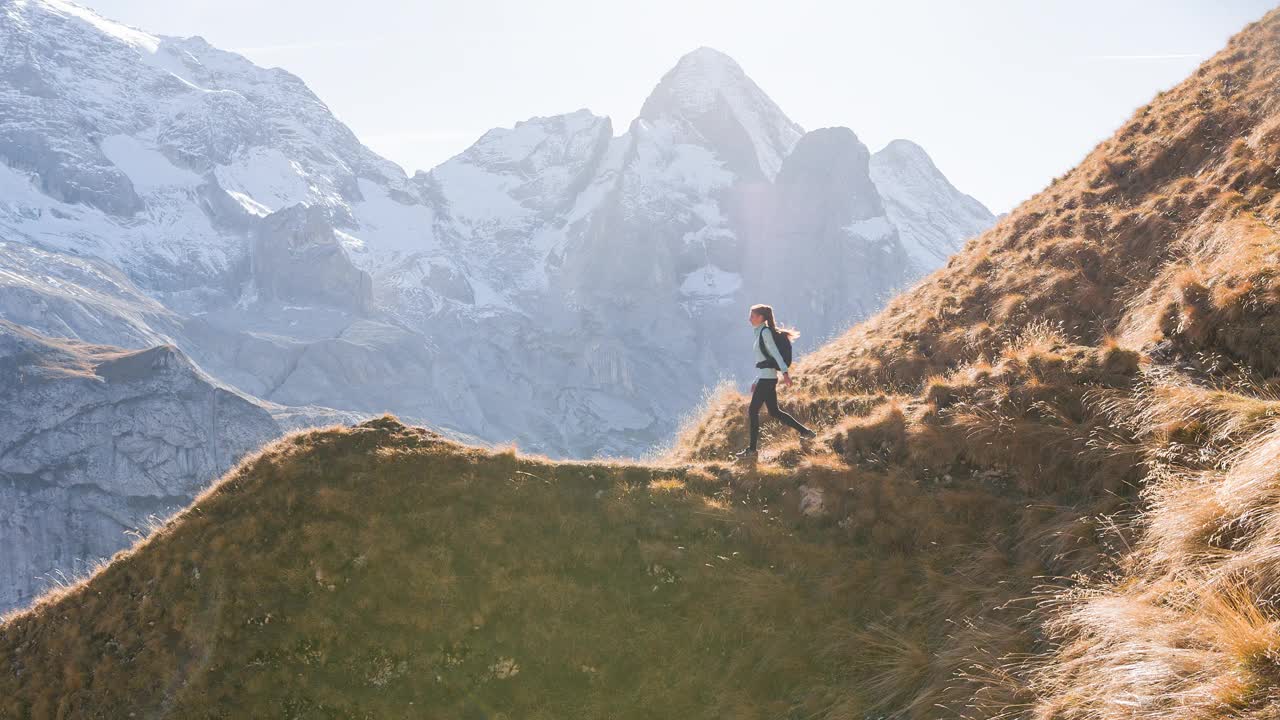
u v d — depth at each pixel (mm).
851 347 19562
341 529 11773
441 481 12375
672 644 10117
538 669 10266
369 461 12695
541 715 9797
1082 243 15984
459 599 10914
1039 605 8023
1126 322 12688
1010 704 7020
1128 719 5414
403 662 10547
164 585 11773
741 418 17375
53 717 11281
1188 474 7848
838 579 10047
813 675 9289
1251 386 9148
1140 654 5867
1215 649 5426
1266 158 13516
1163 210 15039
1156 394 9578
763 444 15609
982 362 12977
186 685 10664
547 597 10789
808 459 12094
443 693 10211
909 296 21328
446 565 11234
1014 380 11695
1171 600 6340
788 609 9969
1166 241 14102
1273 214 11781
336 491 12211
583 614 10609
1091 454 9656
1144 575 7188
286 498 12289
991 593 8812
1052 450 10133
